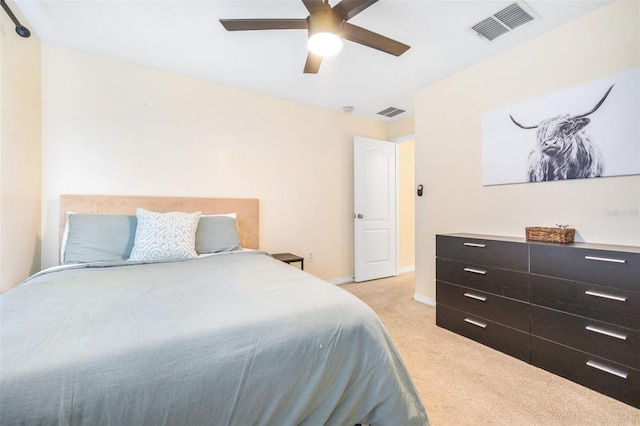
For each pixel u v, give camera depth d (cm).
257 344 87
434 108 289
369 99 333
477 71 250
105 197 235
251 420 81
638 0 167
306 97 327
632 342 141
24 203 196
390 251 413
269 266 176
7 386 61
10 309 101
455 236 229
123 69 246
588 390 153
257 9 185
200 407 75
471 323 215
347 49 228
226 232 244
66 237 202
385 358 105
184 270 165
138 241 201
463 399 146
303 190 347
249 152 308
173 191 267
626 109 170
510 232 228
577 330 160
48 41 219
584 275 158
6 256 177
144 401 69
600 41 180
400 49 188
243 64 252
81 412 64
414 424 106
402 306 288
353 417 100
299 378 89
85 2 177
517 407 140
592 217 184
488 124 241
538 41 210
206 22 196
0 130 172
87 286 131
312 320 99
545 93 206
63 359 69
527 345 182
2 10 173
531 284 180
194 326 87
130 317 94
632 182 168
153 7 182
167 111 264
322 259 363
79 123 230
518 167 221
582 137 187
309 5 155
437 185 286
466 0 175
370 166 393
